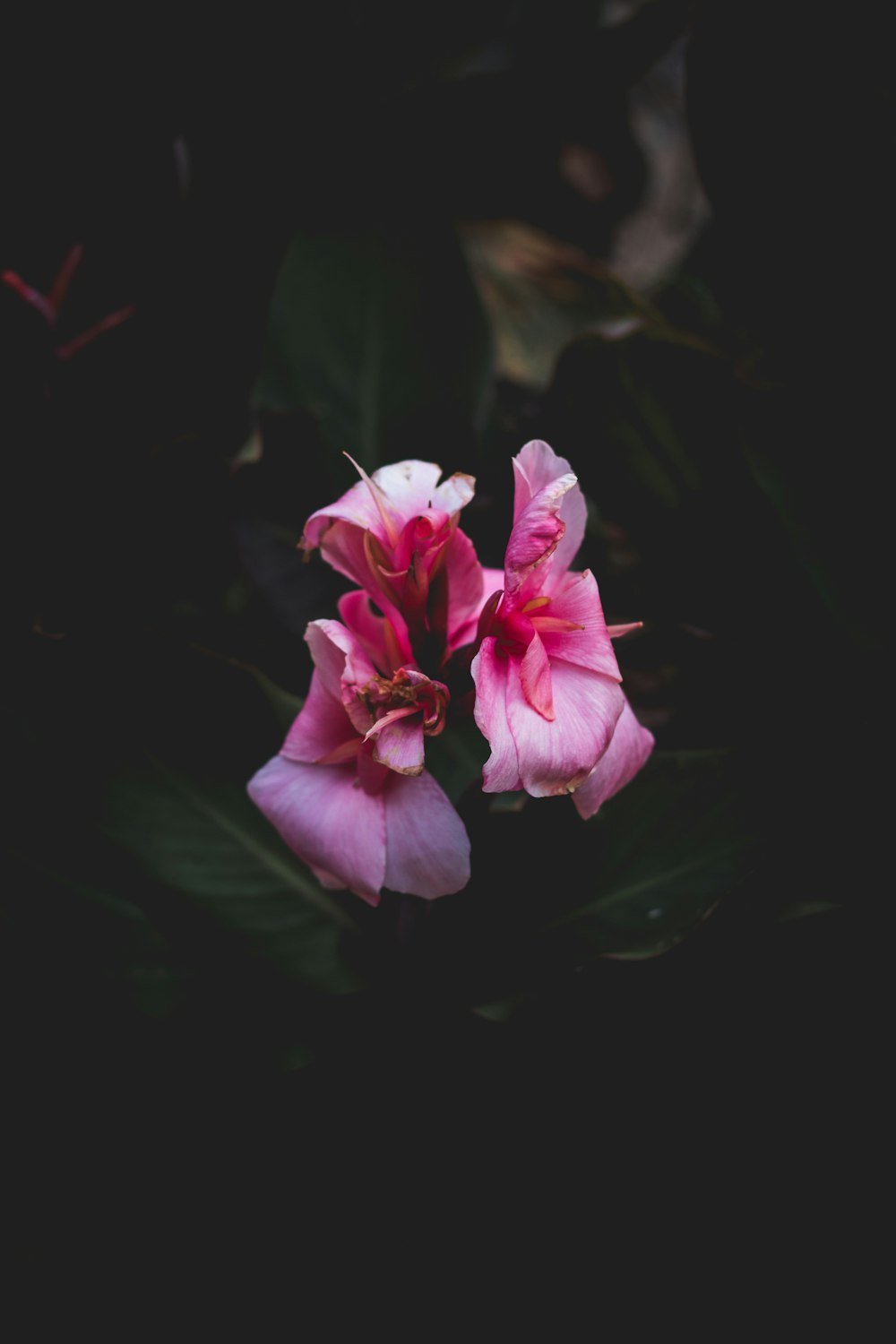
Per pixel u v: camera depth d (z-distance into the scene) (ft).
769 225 2.02
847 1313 1.70
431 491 1.52
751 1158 1.76
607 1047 1.78
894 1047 1.79
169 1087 1.76
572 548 1.49
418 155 2.31
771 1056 1.79
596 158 2.92
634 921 1.72
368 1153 1.76
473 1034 1.75
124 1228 1.72
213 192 2.34
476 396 2.13
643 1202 1.75
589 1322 1.69
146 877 1.76
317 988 1.74
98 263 2.26
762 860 1.72
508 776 1.38
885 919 1.77
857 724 1.86
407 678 1.42
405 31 2.34
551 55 2.39
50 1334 1.66
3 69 2.14
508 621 1.45
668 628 2.02
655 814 1.79
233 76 2.27
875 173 1.97
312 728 1.52
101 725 1.79
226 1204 1.74
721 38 1.95
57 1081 1.76
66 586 2.03
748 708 1.95
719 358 1.94
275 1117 1.77
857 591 1.86
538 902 1.76
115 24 2.16
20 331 1.99
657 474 2.02
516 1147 1.76
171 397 2.31
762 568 1.98
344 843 1.48
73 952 1.75
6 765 1.76
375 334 2.09
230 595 2.13
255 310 2.35
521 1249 1.73
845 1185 1.76
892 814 1.78
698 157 2.02
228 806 1.81
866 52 1.94
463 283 2.13
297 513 2.06
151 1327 1.68
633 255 3.28
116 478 2.10
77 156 2.20
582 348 1.99
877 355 1.99
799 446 1.90
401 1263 1.72
